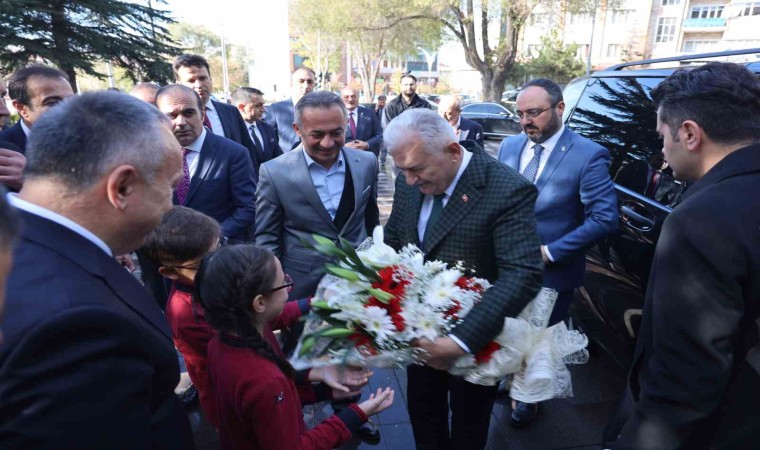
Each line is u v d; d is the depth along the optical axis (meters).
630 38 36.62
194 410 2.51
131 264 2.60
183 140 2.53
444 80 49.41
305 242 1.43
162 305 2.69
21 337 0.67
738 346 0.98
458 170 1.53
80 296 0.74
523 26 19.00
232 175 2.65
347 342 1.31
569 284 2.35
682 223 0.98
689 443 1.05
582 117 2.97
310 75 4.73
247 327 1.24
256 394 1.18
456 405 1.71
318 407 2.52
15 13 10.89
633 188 2.34
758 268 0.91
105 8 12.53
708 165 1.11
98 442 0.70
